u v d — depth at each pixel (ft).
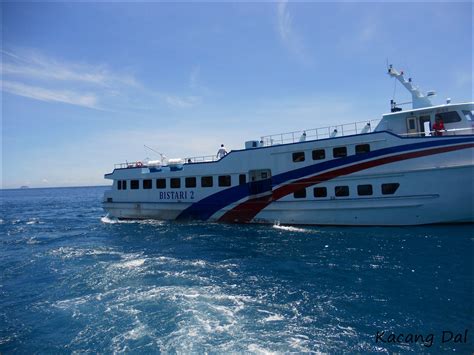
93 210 180.65
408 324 30.32
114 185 103.65
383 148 66.03
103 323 32.96
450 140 61.46
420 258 47.91
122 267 51.39
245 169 80.33
